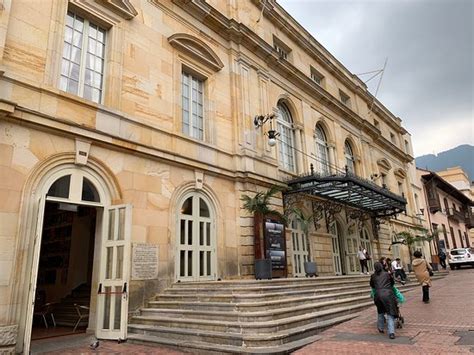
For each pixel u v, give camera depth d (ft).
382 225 79.25
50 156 27.14
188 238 37.01
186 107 42.06
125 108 33.94
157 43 38.83
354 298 34.96
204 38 45.78
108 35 34.96
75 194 28.58
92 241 44.09
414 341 21.20
